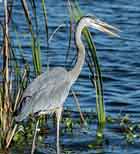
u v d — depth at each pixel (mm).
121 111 18000
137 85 20719
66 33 25719
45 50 23484
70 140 15195
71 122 15859
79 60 14695
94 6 30656
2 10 27875
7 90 14203
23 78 14719
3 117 14242
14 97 14648
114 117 17125
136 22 28281
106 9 30203
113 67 22609
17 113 13789
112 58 23578
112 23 27969
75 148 14742
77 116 16922
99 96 16172
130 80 21281
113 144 15031
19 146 14594
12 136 14398
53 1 30812
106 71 22125
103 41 25531
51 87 13977
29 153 14242
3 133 14289
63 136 15453
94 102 18547
